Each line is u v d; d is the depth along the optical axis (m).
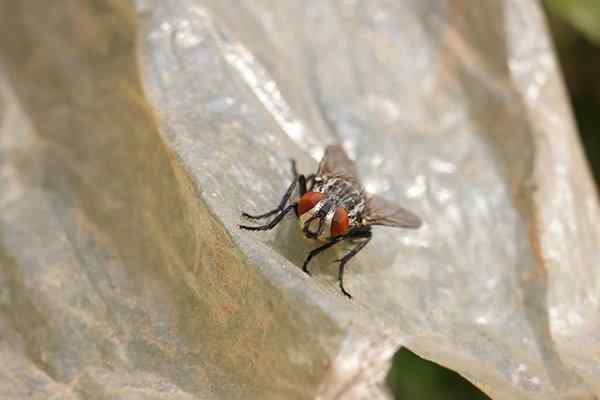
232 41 0.15
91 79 0.15
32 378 0.13
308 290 0.13
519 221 0.15
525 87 0.15
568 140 0.15
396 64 0.16
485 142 0.15
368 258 0.14
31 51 0.16
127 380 0.13
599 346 0.14
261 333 0.13
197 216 0.13
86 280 0.14
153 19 0.14
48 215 0.15
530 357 0.14
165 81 0.14
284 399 0.13
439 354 0.13
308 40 0.16
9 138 0.15
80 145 0.15
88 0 0.16
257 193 0.14
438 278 0.14
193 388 0.13
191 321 0.13
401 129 0.15
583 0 0.16
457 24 0.16
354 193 0.14
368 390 0.13
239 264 0.13
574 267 0.14
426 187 0.15
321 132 0.15
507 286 0.14
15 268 0.14
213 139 0.14
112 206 0.14
